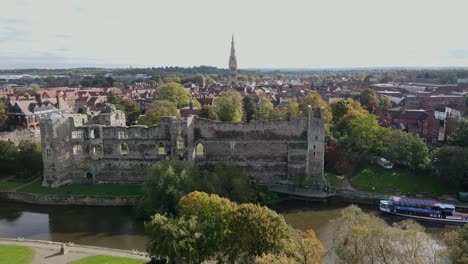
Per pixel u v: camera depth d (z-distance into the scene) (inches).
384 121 6063.0
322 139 4242.1
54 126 4266.7
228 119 6279.5
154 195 3676.2
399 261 2033.7
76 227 3521.2
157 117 5787.4
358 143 4692.4
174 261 2301.9
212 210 2513.5
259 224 2267.5
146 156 4443.9
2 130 7027.6
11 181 4559.5
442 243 2342.5
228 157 4473.4
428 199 3909.9
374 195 4047.7
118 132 4441.4
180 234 2257.6
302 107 6309.1
